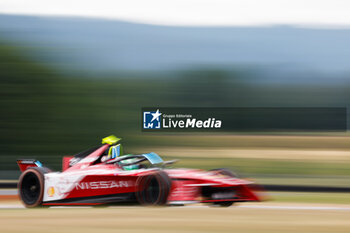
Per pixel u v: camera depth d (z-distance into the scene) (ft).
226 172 98.53
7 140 313.94
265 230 56.44
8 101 349.41
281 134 522.06
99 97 423.64
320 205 103.60
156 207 82.89
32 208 89.76
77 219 65.46
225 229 56.85
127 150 352.90
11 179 181.37
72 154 313.73
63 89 387.34
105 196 86.33
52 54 438.81
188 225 59.67
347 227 59.36
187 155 310.45
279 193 136.98
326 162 268.62
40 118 343.46
